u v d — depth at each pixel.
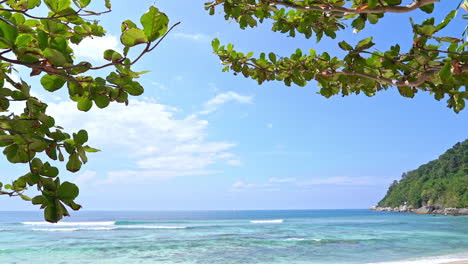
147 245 32.41
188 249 29.33
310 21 3.63
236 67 4.23
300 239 37.56
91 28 1.66
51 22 1.38
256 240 36.53
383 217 115.56
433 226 63.56
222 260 23.70
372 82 3.37
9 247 31.19
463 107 2.85
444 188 148.25
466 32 2.79
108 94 1.61
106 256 25.97
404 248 29.22
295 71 3.87
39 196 1.25
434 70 2.54
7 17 1.37
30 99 1.51
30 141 1.36
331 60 3.60
